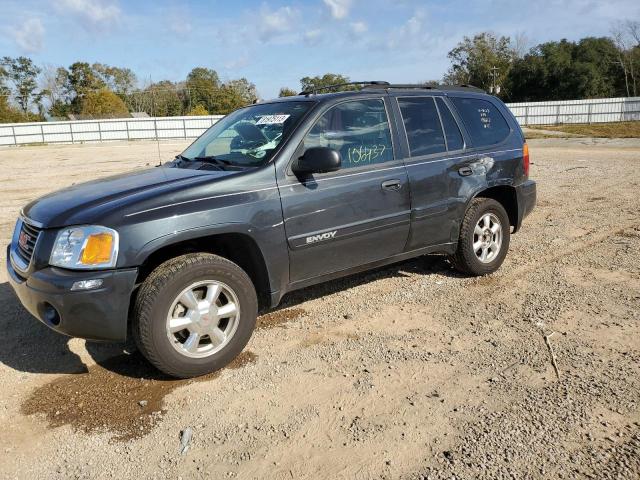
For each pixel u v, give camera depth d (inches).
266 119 176.7
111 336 134.8
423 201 189.2
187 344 141.5
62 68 2962.6
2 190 533.3
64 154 1086.4
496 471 105.1
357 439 117.1
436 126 200.1
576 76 2361.0
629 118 1718.8
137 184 153.9
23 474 110.7
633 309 180.7
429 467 107.3
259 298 163.6
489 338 163.8
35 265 135.8
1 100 2642.7
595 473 103.6
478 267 214.7
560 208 352.5
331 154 150.1
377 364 150.0
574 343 158.1
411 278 220.4
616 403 126.3
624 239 269.1
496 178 214.1
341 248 170.1
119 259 131.2
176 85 2935.5
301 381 142.3
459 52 2815.0
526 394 131.9
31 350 165.8
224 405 132.5
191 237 139.4
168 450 116.3
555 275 218.8
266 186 152.6
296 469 108.7
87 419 128.8
